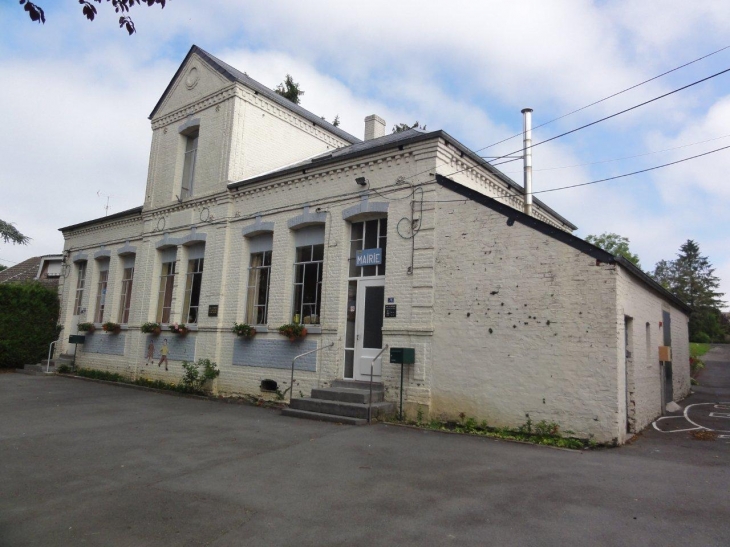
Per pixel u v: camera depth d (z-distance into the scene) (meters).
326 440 8.57
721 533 4.75
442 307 10.31
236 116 15.77
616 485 6.14
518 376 9.23
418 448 8.04
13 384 15.93
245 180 14.56
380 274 11.72
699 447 8.39
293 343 12.85
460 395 9.81
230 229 15.11
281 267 13.52
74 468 6.91
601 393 8.43
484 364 9.63
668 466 7.06
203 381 14.41
